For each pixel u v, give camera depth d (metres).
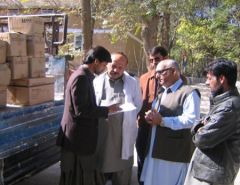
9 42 3.69
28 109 3.83
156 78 4.31
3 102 3.74
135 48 18.06
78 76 3.71
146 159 4.08
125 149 4.19
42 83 4.14
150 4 11.40
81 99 3.70
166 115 3.87
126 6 12.38
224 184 2.84
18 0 13.92
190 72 14.48
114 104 3.96
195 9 11.32
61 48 10.26
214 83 2.86
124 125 4.16
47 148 4.35
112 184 4.52
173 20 12.88
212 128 2.76
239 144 2.84
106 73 4.33
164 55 4.52
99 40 17.28
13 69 3.74
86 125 3.82
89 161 3.94
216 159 2.83
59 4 14.60
